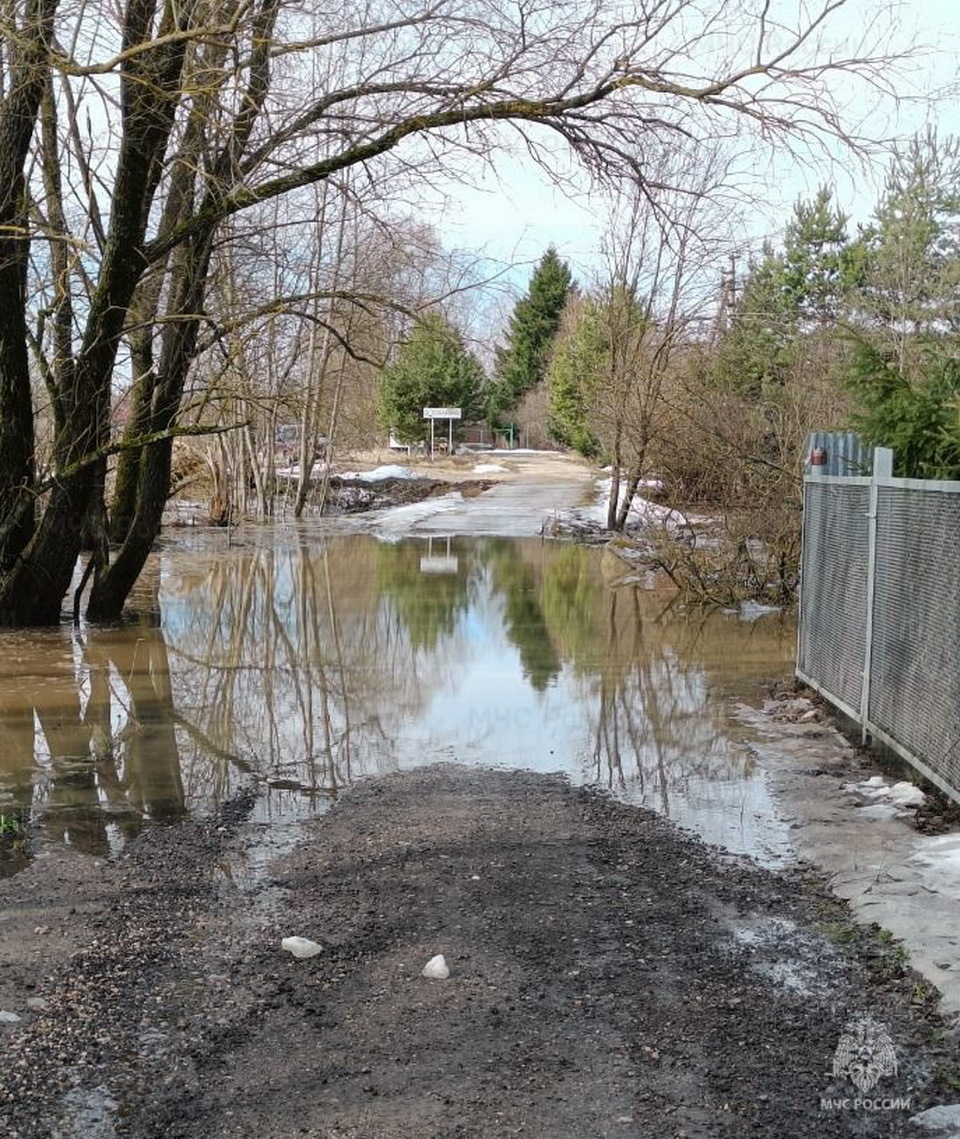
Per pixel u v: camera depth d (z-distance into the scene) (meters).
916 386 8.24
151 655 11.31
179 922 4.62
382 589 16.64
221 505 29.55
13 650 11.55
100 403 12.52
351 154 10.55
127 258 11.26
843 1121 3.16
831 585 8.27
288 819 6.07
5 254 11.68
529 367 67.38
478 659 11.03
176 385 13.08
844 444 9.04
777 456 16.33
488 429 69.06
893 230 29.67
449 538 25.80
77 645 11.88
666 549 15.76
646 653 11.34
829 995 3.95
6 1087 3.35
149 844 5.63
